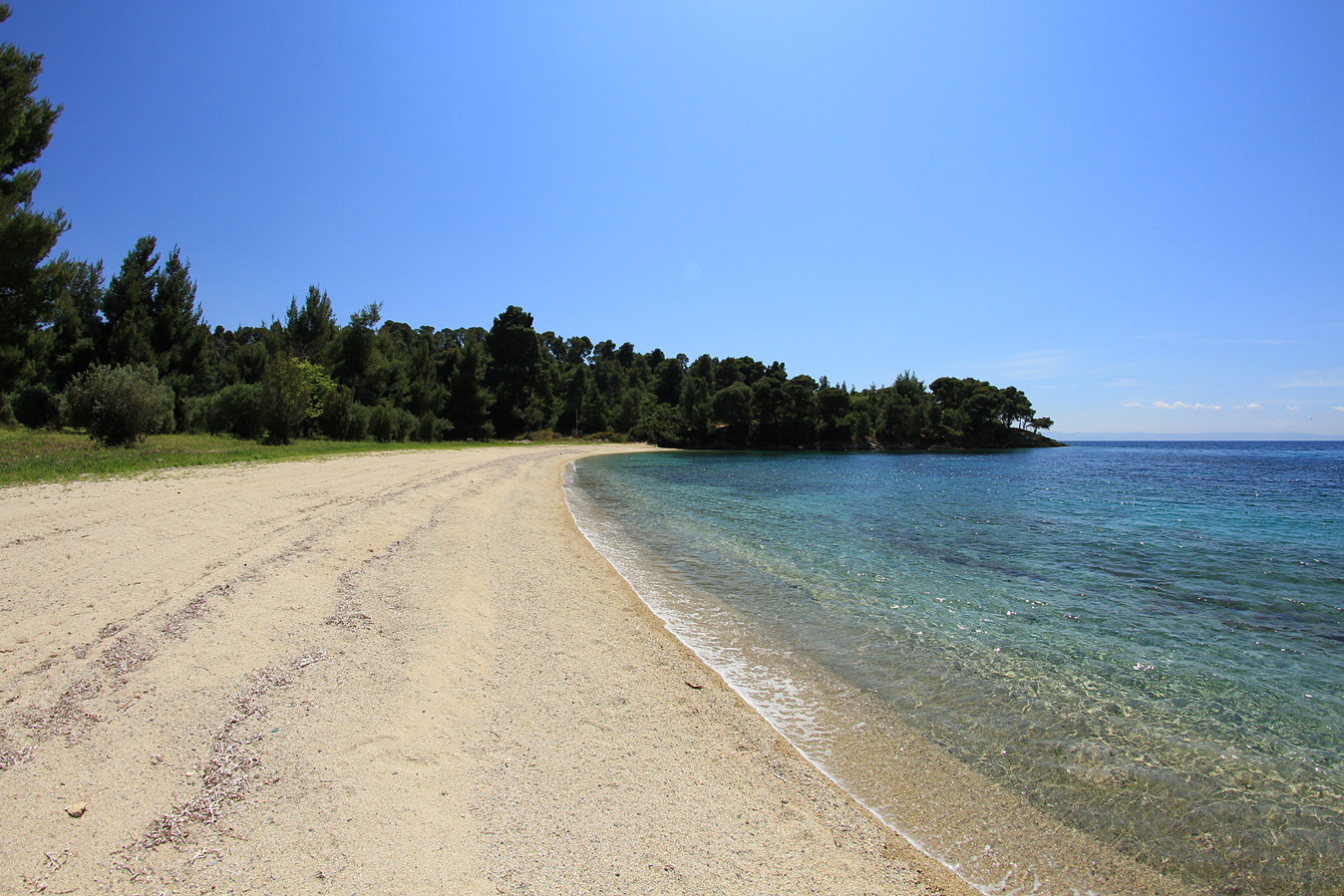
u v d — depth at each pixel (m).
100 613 5.98
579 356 131.88
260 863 3.04
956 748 5.20
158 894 2.78
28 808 3.26
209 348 39.94
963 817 4.23
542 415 85.62
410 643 6.21
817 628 8.30
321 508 12.66
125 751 3.84
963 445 100.25
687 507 21.17
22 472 13.90
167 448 22.48
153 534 9.11
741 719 5.53
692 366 113.56
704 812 4.00
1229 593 10.77
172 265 37.28
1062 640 8.05
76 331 32.62
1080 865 3.79
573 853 3.42
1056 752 5.18
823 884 3.40
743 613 8.91
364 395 50.69
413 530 11.73
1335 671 7.12
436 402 68.69
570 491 24.86
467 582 8.73
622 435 91.06
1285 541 16.22
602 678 6.12
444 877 3.09
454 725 4.75
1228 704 6.21
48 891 2.74
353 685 5.15
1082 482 37.09
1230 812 4.39
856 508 21.98
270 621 6.27
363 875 3.03
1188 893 3.59
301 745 4.16
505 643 6.77
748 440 87.62
